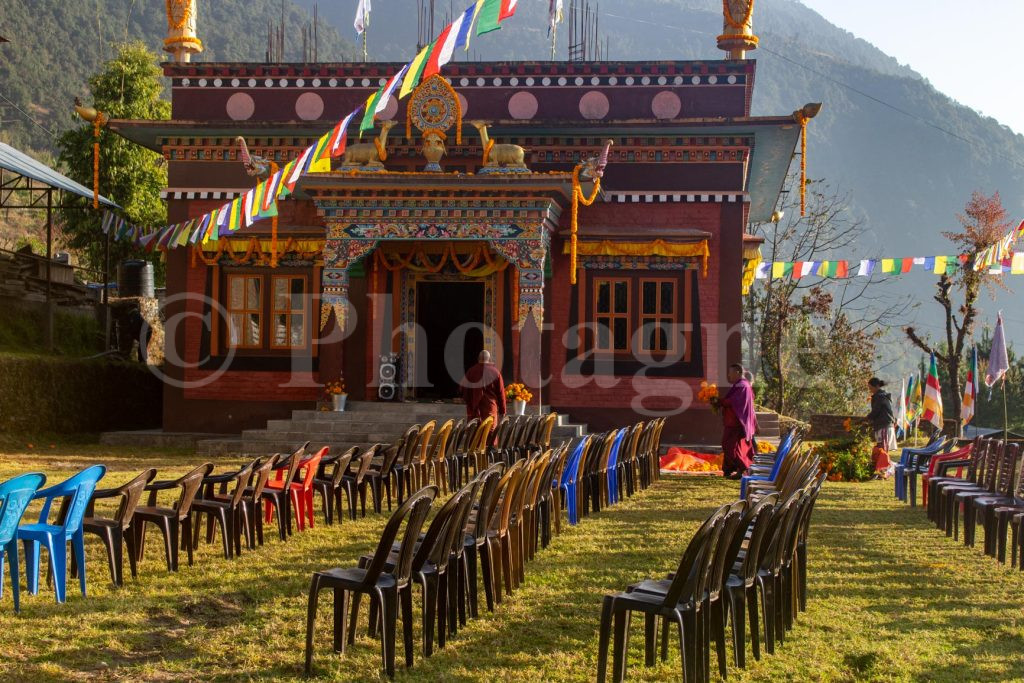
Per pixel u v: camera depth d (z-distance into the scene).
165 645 6.77
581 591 8.41
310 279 20.92
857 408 38.50
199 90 21.11
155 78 36.56
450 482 14.14
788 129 19.98
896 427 24.19
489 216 18.92
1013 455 10.88
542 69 20.69
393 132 20.67
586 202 18.50
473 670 6.38
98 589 8.19
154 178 35.09
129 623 7.23
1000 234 30.28
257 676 6.19
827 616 7.82
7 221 57.53
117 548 8.27
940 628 7.51
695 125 19.81
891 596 8.50
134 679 6.08
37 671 6.14
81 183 34.53
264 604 7.83
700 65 20.44
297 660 6.50
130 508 8.38
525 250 18.91
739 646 6.47
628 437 14.32
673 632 7.23
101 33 93.44
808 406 38.72
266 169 17.64
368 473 12.17
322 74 20.92
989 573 9.48
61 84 96.56
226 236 20.84
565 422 20.06
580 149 20.56
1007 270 21.55
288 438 19.12
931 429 27.41
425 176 18.66
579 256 20.62
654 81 20.58
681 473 17.78
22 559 9.33
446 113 19.22
